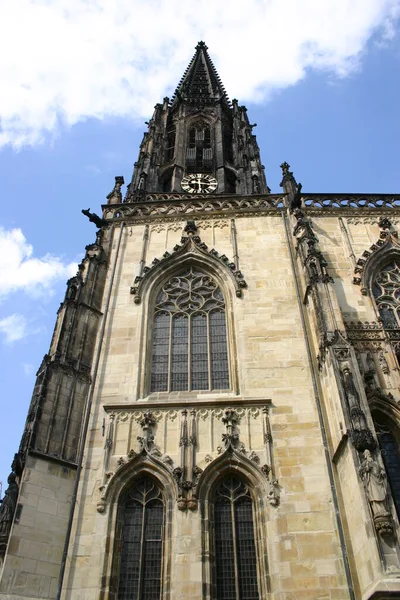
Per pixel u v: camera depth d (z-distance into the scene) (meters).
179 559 30.03
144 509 32.56
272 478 32.72
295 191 53.09
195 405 36.44
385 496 27.17
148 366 40.78
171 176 74.44
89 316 42.22
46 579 29.08
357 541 28.70
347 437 30.61
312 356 38.91
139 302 44.38
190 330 43.31
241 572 30.27
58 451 33.78
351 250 48.16
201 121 86.38
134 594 29.64
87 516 31.80
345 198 53.84
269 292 44.19
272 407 36.34
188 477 33.06
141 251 48.97
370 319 42.31
